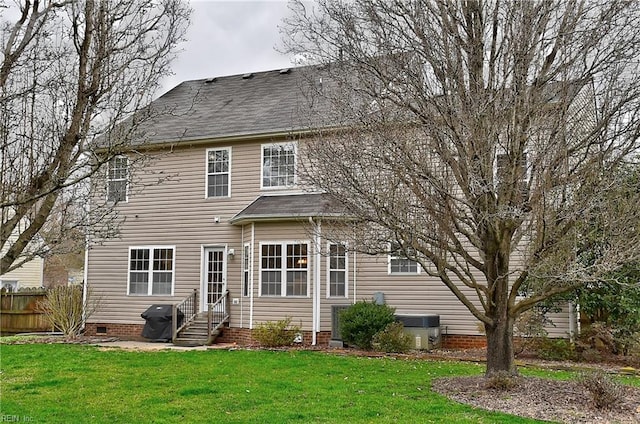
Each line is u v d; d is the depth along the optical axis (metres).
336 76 9.48
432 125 8.11
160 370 10.98
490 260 9.24
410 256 9.06
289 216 15.80
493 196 8.41
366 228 9.21
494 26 8.71
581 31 8.26
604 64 8.23
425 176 8.13
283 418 7.32
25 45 5.16
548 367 11.53
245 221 16.83
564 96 8.17
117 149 5.64
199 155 18.94
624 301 12.26
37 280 30.66
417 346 14.48
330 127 9.66
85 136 5.43
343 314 14.38
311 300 15.74
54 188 4.92
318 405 8.00
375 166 8.31
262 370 10.88
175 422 7.20
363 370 10.91
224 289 17.98
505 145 8.33
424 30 8.58
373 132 8.41
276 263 16.27
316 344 15.49
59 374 10.56
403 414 7.45
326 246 15.54
